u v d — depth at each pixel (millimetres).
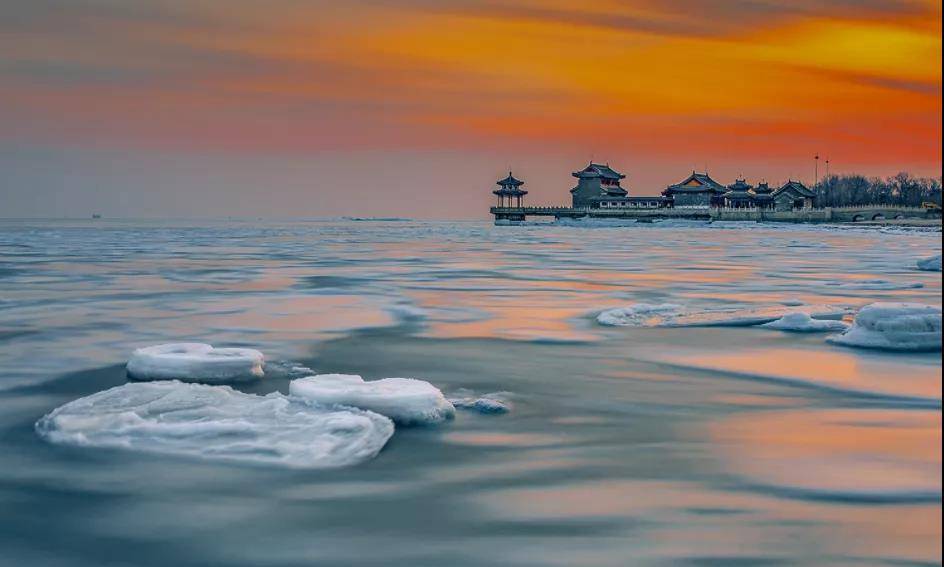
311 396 13930
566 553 9070
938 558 8859
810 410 14820
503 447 12625
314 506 10336
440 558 9000
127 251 73938
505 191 193875
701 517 9977
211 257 64062
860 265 53875
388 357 19891
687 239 105750
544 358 19719
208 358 16781
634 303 31281
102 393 14320
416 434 13180
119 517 10055
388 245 90688
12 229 175625
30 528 9781
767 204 185125
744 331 23391
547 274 46500
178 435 12461
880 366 18453
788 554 8992
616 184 197125
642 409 14922
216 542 9422
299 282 40594
